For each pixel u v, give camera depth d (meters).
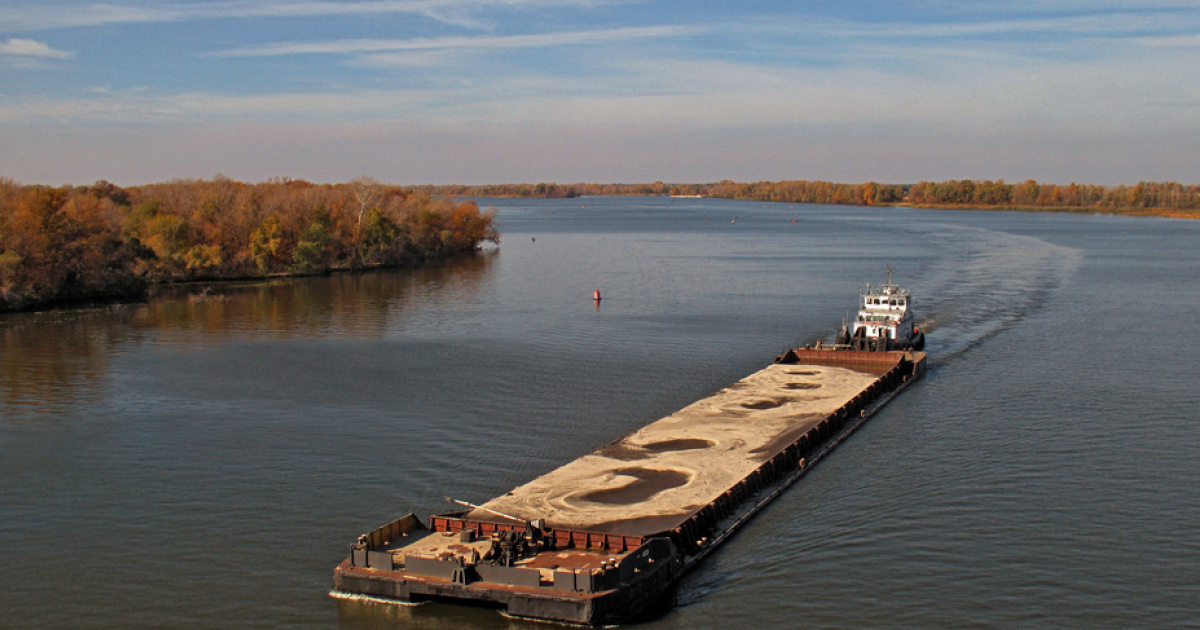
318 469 64.19
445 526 51.19
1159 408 78.31
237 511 57.09
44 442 70.81
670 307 138.50
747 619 44.28
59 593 47.25
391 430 72.94
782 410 75.25
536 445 69.00
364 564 46.94
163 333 119.00
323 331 119.31
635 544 47.28
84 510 57.56
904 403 81.81
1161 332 114.00
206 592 47.12
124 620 44.56
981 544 51.94
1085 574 48.47
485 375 91.94
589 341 110.56
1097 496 58.84
